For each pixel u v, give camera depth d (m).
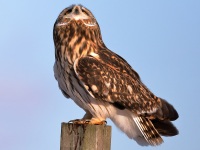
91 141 7.90
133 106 11.03
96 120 10.98
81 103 11.25
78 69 10.78
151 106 11.21
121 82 11.07
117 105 11.00
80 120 9.73
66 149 8.04
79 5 11.55
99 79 10.80
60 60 11.26
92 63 10.91
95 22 11.63
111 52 11.73
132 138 11.31
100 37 11.85
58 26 11.41
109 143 8.09
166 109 11.31
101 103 10.95
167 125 11.42
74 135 8.01
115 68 11.26
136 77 11.83
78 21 11.27
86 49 11.21
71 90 11.22
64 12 11.55
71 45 11.12
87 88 10.70
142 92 11.33
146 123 11.14
